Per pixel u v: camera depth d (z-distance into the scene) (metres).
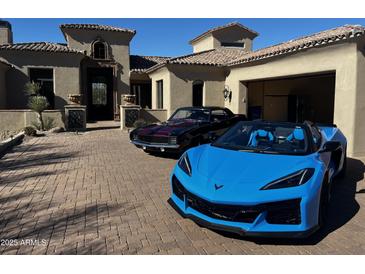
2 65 15.38
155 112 15.52
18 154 8.92
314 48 10.15
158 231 3.98
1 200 5.09
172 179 4.49
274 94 17.55
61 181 6.19
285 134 4.96
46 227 4.09
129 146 10.34
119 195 5.36
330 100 16.62
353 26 11.74
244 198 3.52
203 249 3.56
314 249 3.58
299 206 3.52
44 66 16.77
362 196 5.38
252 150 4.64
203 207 3.78
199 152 4.79
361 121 8.88
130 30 19.33
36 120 14.05
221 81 16.16
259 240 3.76
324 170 4.02
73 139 11.80
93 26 19.02
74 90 17.33
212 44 22.06
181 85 15.41
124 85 19.78
